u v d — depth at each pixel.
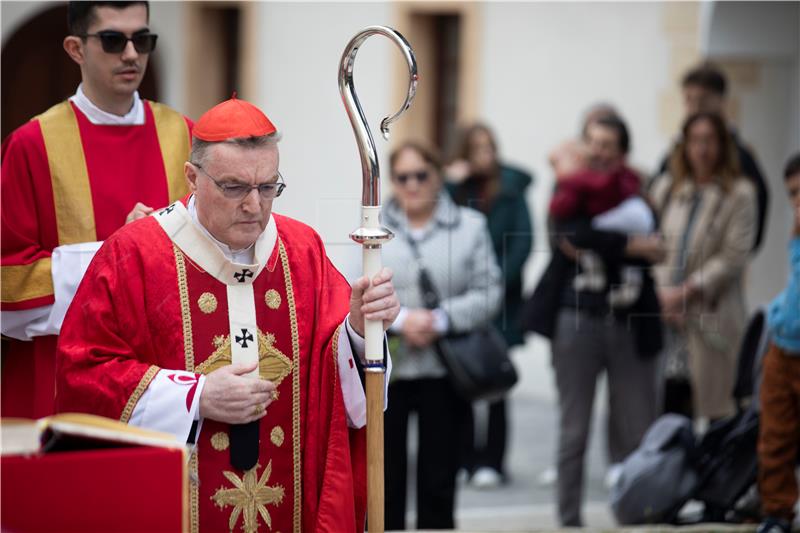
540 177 43.66
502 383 20.30
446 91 44.03
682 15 41.94
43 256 15.27
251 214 12.27
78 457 10.19
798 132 41.06
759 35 41.03
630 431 22.50
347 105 12.50
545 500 26.88
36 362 15.41
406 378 20.25
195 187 12.41
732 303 24.14
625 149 22.70
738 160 24.72
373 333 12.48
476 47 43.69
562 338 22.30
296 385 13.02
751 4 40.53
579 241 22.17
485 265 20.75
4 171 15.42
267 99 42.56
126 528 10.30
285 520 12.95
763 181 25.94
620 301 22.28
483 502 26.61
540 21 43.47
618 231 22.14
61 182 15.41
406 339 20.23
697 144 24.56
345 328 12.85
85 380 12.36
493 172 27.38
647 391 22.45
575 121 43.34
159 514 10.38
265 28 42.59
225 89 43.62
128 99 15.68
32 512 10.10
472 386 20.09
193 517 12.55
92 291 12.60
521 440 33.09
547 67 43.44
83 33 15.15
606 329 22.23
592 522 24.69
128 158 15.69
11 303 15.09
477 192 27.09
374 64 42.78
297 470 13.02
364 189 12.48
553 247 22.44
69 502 10.17
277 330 12.97
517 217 27.25
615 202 22.22
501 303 22.91
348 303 13.30
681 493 20.23
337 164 41.22
